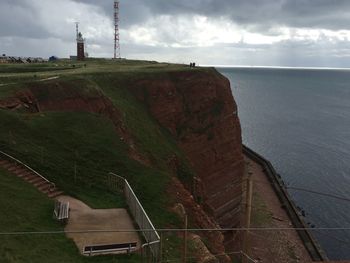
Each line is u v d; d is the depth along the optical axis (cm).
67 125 4212
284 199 7344
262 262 5241
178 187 3838
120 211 2869
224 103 7394
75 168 3369
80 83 5238
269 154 10725
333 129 13988
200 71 7300
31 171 3109
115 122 5128
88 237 2428
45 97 4834
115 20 12962
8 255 1941
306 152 10838
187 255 2661
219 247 3722
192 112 6906
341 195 7638
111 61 11112
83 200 2978
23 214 2494
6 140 3416
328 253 5691
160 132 6134
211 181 6894
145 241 2441
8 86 4638
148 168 3984
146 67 8131
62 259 2102
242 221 6912
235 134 7575
